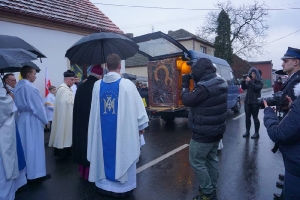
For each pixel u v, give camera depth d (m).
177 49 8.04
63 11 8.74
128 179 3.48
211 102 2.98
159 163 4.98
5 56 2.98
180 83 8.46
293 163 2.04
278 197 3.42
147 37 7.52
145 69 26.25
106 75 3.46
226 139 6.81
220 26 31.52
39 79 7.75
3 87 3.17
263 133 7.50
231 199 3.47
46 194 3.71
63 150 5.38
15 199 3.55
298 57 2.58
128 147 3.34
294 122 1.93
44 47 7.88
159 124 9.39
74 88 7.40
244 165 4.77
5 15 6.86
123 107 3.31
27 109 3.97
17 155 3.41
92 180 3.48
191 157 3.21
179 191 3.74
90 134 3.55
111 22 10.74
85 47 4.19
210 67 3.14
